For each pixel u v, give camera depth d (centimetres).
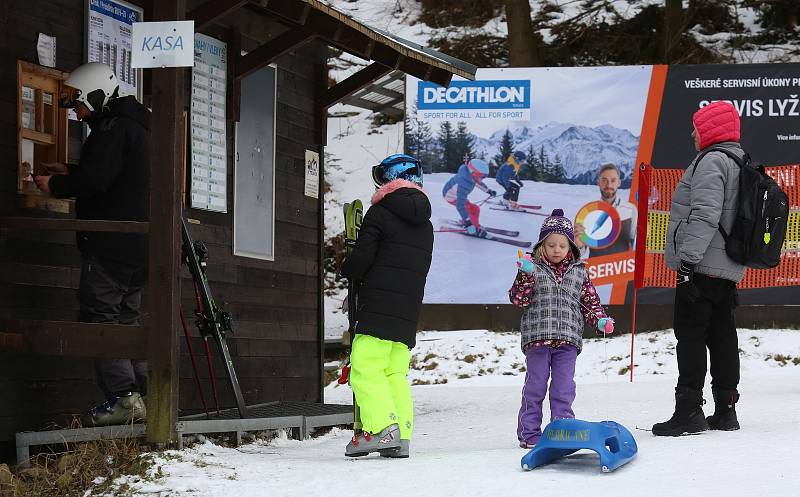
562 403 688
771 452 596
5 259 654
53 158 703
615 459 558
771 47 2406
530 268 686
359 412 662
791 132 1675
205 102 859
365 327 640
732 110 720
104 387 677
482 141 1733
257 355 922
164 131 642
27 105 682
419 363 1570
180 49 639
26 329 646
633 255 1691
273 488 551
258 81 932
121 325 640
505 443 747
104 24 746
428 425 917
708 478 531
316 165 1027
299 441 778
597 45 2436
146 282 704
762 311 1655
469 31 2645
